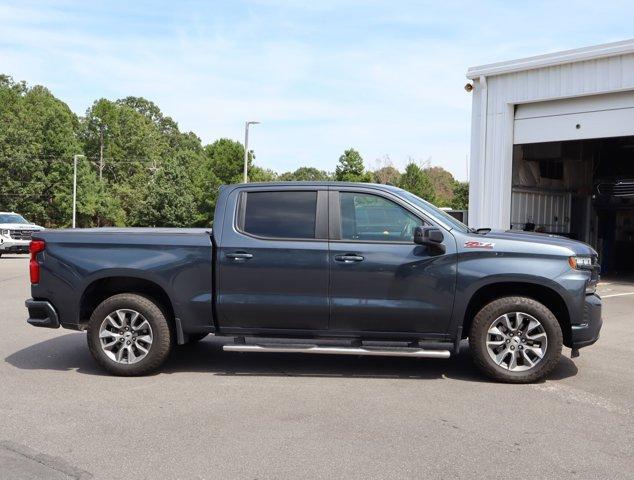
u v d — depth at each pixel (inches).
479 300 251.1
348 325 245.4
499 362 242.2
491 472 157.0
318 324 246.5
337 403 214.8
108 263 251.3
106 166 3417.8
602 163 786.2
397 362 278.7
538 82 624.7
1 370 261.6
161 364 252.7
